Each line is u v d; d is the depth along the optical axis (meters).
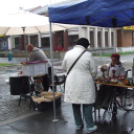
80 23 5.00
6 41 26.83
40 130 3.61
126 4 2.75
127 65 12.55
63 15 3.51
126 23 5.52
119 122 3.85
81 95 3.13
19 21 5.20
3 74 10.88
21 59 20.55
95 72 3.20
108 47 24.70
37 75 4.62
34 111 4.64
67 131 3.54
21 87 5.05
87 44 3.31
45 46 23.42
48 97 4.66
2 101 5.51
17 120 4.11
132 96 4.32
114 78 3.78
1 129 3.71
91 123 3.39
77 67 3.16
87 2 3.17
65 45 21.55
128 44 28.97
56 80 5.18
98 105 3.89
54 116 4.06
